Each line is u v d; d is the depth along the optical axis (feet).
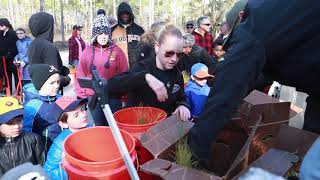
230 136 5.01
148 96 7.37
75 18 139.54
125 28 15.88
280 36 4.05
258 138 5.06
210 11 71.10
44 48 13.52
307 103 5.01
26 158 7.46
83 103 7.72
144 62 7.50
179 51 7.10
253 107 5.06
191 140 4.45
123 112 6.33
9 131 7.23
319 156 3.16
